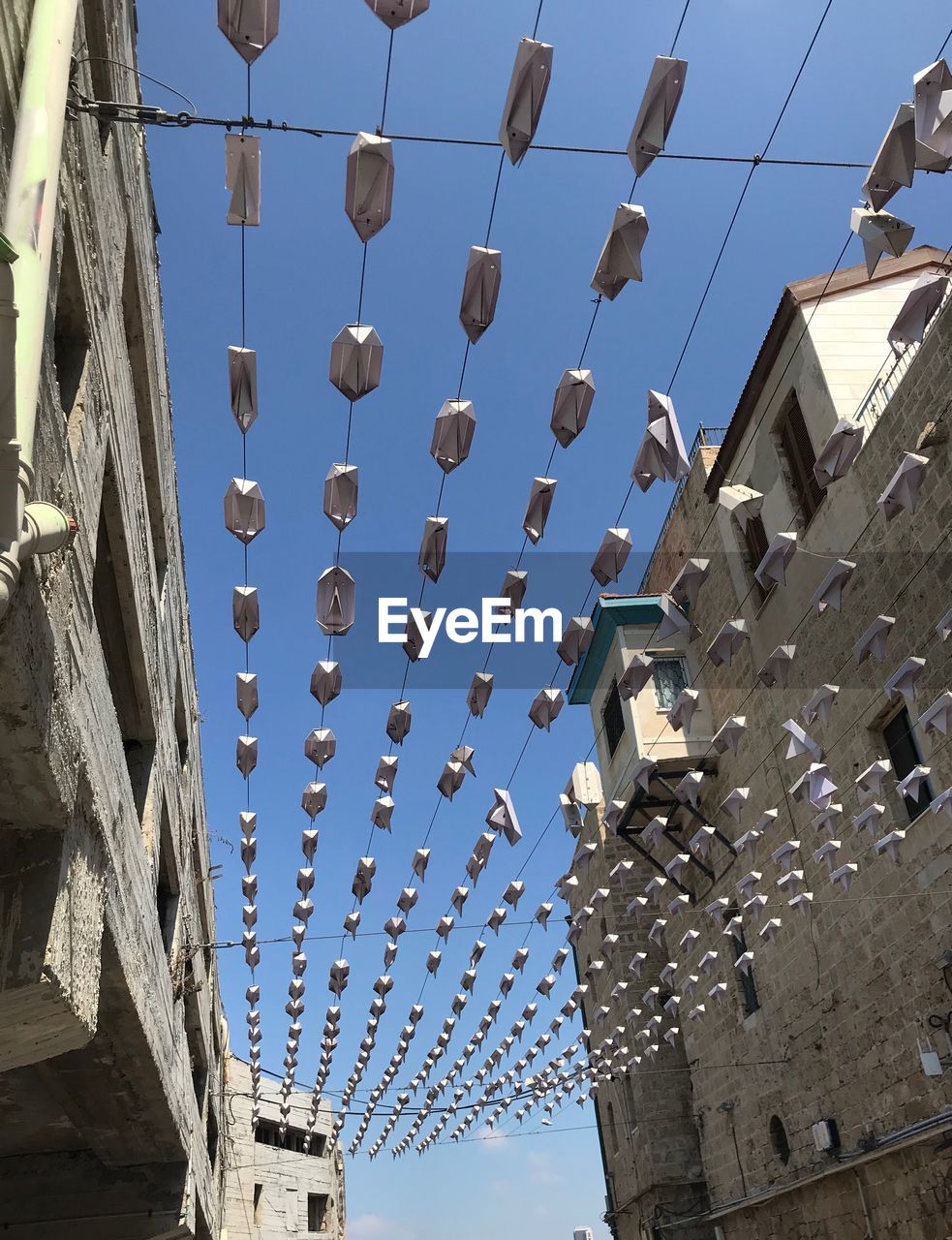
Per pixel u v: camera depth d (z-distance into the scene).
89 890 4.68
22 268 2.57
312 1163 31.45
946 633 7.84
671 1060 20.03
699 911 16.88
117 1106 8.13
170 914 11.30
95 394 4.91
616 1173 22.47
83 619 4.46
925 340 10.40
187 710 12.62
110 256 5.43
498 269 4.93
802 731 9.20
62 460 3.92
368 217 4.60
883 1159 11.04
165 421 8.72
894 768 11.30
